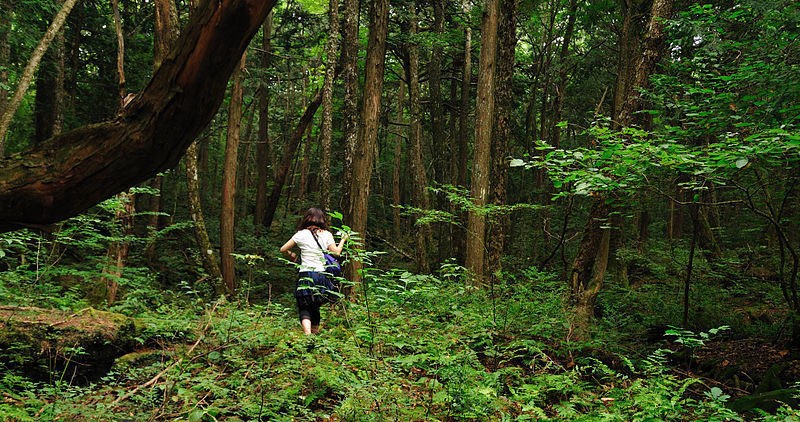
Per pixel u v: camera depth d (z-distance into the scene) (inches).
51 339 173.8
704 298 378.3
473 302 297.0
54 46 513.0
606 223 350.6
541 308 292.8
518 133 919.0
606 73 802.8
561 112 863.1
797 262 273.0
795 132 179.9
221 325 220.8
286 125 1104.2
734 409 221.6
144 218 725.3
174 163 73.2
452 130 951.6
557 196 219.3
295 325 263.9
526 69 948.6
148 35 631.2
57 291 283.0
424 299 287.4
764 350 288.7
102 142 67.1
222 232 519.8
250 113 1148.5
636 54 496.1
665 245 496.4
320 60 868.0
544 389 194.1
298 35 875.4
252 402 158.9
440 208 800.3
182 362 183.6
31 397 141.0
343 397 176.4
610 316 330.3
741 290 406.3
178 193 903.1
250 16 60.9
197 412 140.0
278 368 174.1
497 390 179.2
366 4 761.6
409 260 797.2
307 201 869.8
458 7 785.6
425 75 934.4
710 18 262.1
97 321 194.7
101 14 637.3
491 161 514.6
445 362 167.5
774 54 233.0
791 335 298.5
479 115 407.8
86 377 180.7
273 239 712.4
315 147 1294.3
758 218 413.4
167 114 65.9
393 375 179.3
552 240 669.3
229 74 66.1
